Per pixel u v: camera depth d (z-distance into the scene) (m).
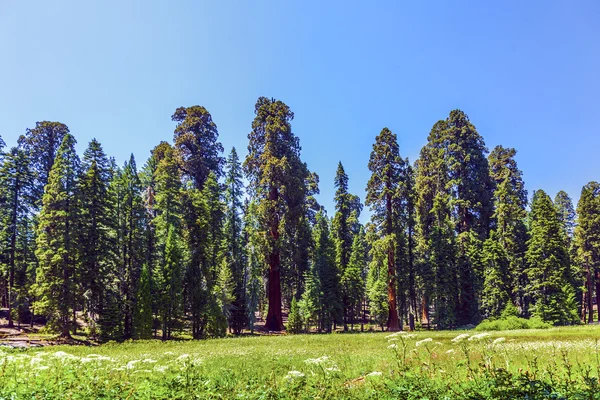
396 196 42.41
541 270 41.53
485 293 45.25
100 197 35.03
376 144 44.53
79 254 32.19
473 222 56.06
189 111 54.91
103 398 6.78
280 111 46.00
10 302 37.41
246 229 46.50
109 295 34.53
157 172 44.88
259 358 15.34
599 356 11.11
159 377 8.91
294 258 44.00
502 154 64.69
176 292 35.19
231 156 51.25
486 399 6.36
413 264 46.19
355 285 48.94
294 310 41.53
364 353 15.48
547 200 44.28
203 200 42.94
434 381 7.86
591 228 52.50
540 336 20.14
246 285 45.50
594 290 67.56
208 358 15.54
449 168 59.84
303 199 44.94
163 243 40.06
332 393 7.50
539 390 6.47
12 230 39.16
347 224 56.31
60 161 33.19
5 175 39.19
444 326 44.06
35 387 7.10
